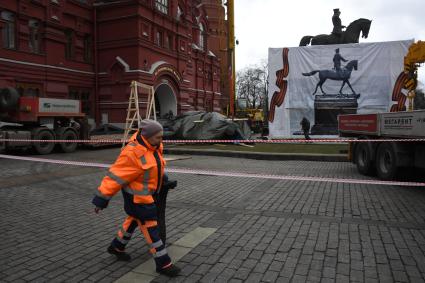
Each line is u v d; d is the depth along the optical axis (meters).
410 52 16.12
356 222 5.96
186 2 35.12
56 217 6.33
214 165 13.16
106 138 20.84
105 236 5.35
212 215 6.40
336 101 24.20
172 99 32.97
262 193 8.15
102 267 4.29
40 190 8.56
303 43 26.91
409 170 9.16
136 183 3.96
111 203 7.28
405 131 8.42
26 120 16.72
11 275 4.08
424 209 6.80
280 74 24.55
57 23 24.75
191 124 20.81
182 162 13.93
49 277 4.03
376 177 10.45
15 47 22.30
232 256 4.57
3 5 21.28
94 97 28.12
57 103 17.86
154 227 4.02
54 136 17.64
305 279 3.94
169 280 3.94
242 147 18.95
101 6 27.89
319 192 8.26
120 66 27.52
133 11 27.28
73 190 8.56
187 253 4.67
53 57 24.62
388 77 23.70
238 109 41.41
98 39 28.27
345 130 12.21
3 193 8.23
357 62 23.89
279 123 24.77
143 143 3.96
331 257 4.52
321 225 5.79
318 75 24.25
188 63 37.47
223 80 53.00
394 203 7.24
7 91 16.25
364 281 3.90
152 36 29.38
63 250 4.81
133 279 3.97
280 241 5.08
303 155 14.88
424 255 4.59
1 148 15.57
